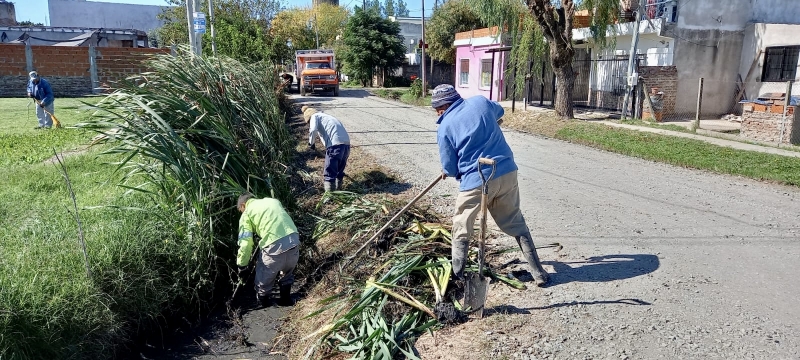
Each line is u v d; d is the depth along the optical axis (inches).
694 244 214.5
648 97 590.2
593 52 749.9
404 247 207.9
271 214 207.3
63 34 1333.7
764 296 168.7
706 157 386.9
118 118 230.4
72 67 1011.9
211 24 754.8
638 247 212.4
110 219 217.3
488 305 169.8
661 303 165.8
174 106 254.4
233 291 229.5
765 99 471.5
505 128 615.2
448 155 170.1
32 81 547.8
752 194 293.4
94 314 170.7
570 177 339.6
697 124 517.0
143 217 215.8
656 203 275.4
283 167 317.7
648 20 616.4
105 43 1330.0
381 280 183.0
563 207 270.5
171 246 208.7
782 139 443.8
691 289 174.6
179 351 189.9
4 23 1766.7
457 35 1036.5
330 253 239.5
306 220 280.2
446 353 148.0
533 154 428.1
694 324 153.0
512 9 628.1
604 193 297.3
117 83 250.4
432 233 218.7
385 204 266.2
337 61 1800.0
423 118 713.6
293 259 211.0
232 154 260.8
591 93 754.2
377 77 1606.8
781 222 241.8
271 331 199.9
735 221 243.9
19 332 150.5
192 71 301.7
